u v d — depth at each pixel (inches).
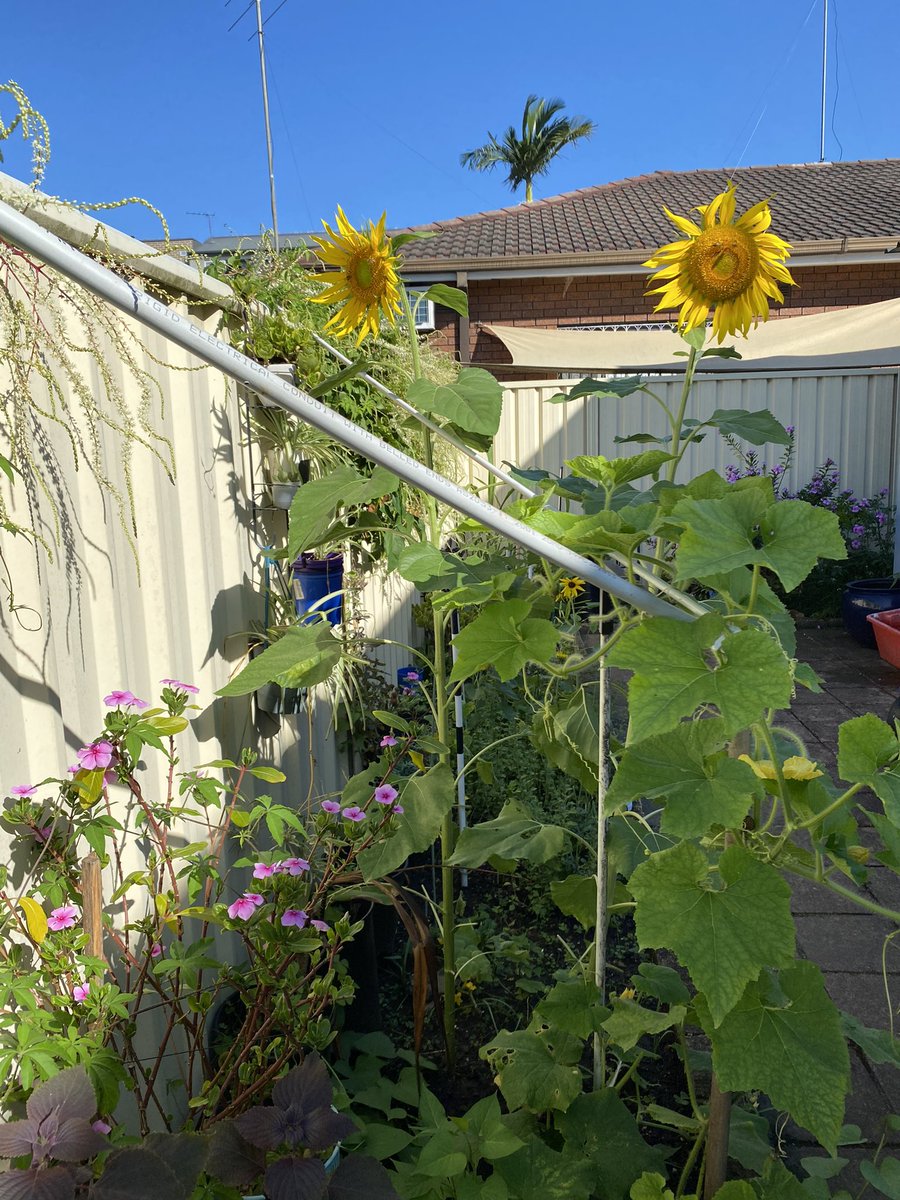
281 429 107.2
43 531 57.7
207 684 87.6
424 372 164.1
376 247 67.8
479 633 52.2
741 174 533.3
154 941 59.4
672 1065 91.4
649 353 253.0
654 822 122.5
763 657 39.0
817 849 46.9
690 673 40.3
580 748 79.0
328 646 71.1
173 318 41.2
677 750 43.5
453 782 76.6
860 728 42.8
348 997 61.7
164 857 63.5
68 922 51.3
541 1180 61.4
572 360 257.4
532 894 120.7
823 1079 42.1
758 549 40.4
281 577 110.7
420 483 45.8
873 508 316.2
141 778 71.8
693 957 40.7
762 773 50.4
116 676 67.6
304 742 116.3
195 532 86.1
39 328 53.5
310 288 117.1
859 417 318.3
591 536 46.9
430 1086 88.6
